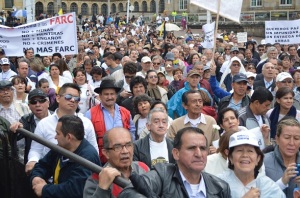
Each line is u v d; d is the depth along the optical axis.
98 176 4.27
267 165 6.04
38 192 5.23
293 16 56.97
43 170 5.52
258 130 7.21
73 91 6.89
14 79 9.59
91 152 5.32
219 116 7.43
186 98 7.87
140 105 8.46
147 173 4.50
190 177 4.52
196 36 37.00
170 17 65.38
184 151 4.47
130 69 11.26
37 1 81.19
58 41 13.78
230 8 12.55
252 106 8.10
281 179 5.62
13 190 5.54
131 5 76.50
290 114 8.29
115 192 4.65
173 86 12.47
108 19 58.84
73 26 13.78
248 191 4.84
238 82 9.35
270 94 7.98
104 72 13.97
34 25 13.66
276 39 18.69
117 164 4.85
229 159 5.29
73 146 5.33
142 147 6.58
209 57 18.27
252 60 19.38
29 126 7.58
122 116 8.10
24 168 5.88
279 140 5.94
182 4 66.00
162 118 6.54
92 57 18.78
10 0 72.38
